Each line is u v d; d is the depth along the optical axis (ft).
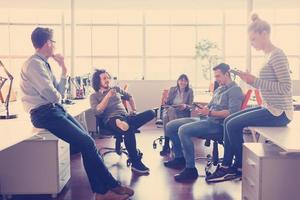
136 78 30.17
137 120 13.24
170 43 30.45
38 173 10.23
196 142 18.61
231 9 26.61
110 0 25.89
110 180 9.61
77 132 9.04
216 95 12.56
